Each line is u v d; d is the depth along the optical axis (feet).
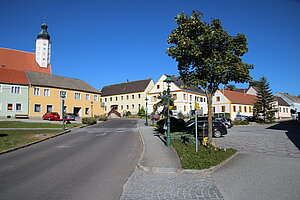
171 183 20.24
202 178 21.58
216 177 21.76
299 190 17.90
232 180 20.72
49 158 31.45
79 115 153.38
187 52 33.06
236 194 17.31
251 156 31.30
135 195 17.38
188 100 167.02
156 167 24.84
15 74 129.29
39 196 17.11
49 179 21.47
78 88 152.76
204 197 16.84
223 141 48.70
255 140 49.26
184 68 35.83
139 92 204.23
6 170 24.89
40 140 48.62
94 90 166.09
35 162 28.91
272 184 19.39
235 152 32.99
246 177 21.56
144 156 30.96
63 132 65.77
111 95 226.99
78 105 151.64
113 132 70.28
